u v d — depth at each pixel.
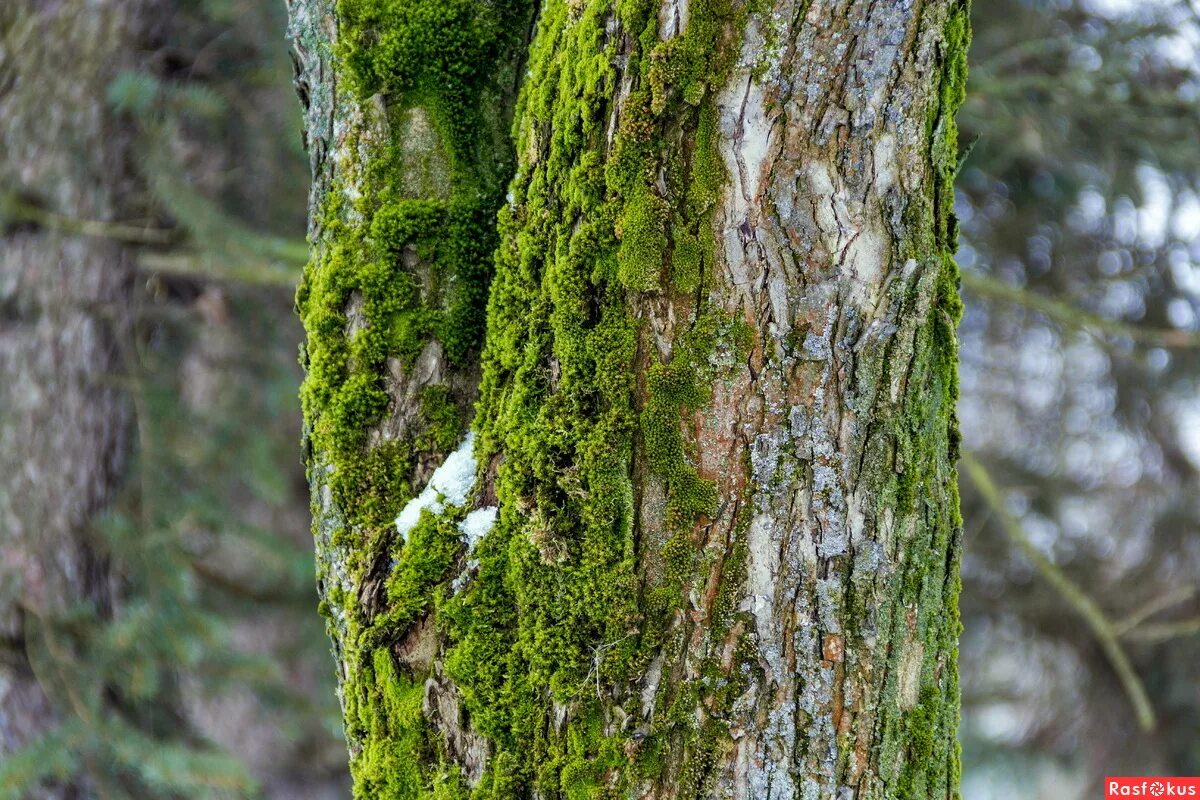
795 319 2.38
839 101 2.37
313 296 2.50
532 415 2.43
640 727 2.40
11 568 3.78
